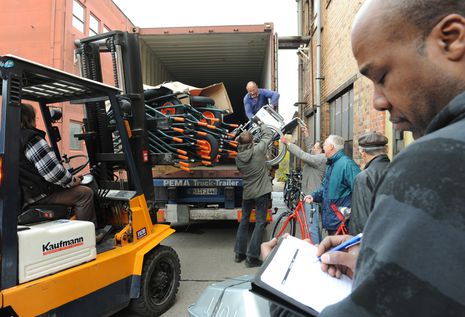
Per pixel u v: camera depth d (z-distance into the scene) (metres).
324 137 9.46
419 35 0.58
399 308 0.47
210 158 5.05
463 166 0.48
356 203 2.69
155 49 8.15
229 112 6.48
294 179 8.78
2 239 2.15
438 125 0.57
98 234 3.23
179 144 4.69
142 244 3.29
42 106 3.58
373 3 0.64
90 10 16.00
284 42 11.66
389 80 0.63
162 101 4.98
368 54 0.64
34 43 13.29
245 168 4.89
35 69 2.44
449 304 0.45
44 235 2.40
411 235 0.48
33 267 2.32
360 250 0.57
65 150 11.67
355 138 6.61
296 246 1.05
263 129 5.54
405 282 0.47
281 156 5.77
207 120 5.44
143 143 3.65
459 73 0.57
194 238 6.43
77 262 2.65
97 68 3.78
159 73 8.88
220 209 5.73
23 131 2.64
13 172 2.21
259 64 9.26
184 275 4.56
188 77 10.27
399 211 0.51
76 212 3.03
